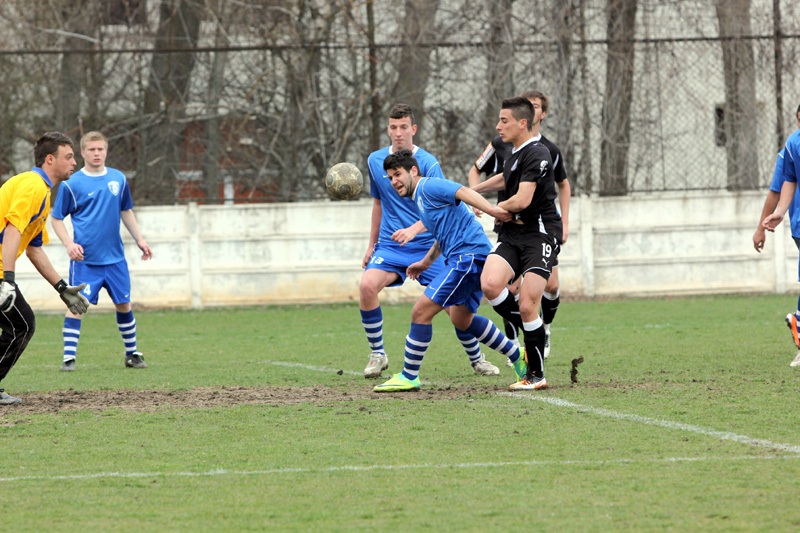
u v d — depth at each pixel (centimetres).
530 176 2064
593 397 2073
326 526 1138
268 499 1265
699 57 5322
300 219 5188
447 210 2202
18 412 1992
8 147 5334
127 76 5359
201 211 5144
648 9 5375
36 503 1262
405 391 2219
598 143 5312
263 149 5381
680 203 5300
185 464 1479
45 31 5450
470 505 1218
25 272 5041
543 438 1630
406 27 5288
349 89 5278
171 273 5147
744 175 5353
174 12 5438
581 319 4203
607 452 1512
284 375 2608
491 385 2331
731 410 1875
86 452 1577
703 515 1152
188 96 5372
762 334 3441
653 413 1856
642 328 3769
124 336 2923
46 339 3969
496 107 5188
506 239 2161
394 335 3778
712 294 5338
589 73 5266
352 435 1686
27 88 5325
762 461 1430
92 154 2936
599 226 5284
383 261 2552
